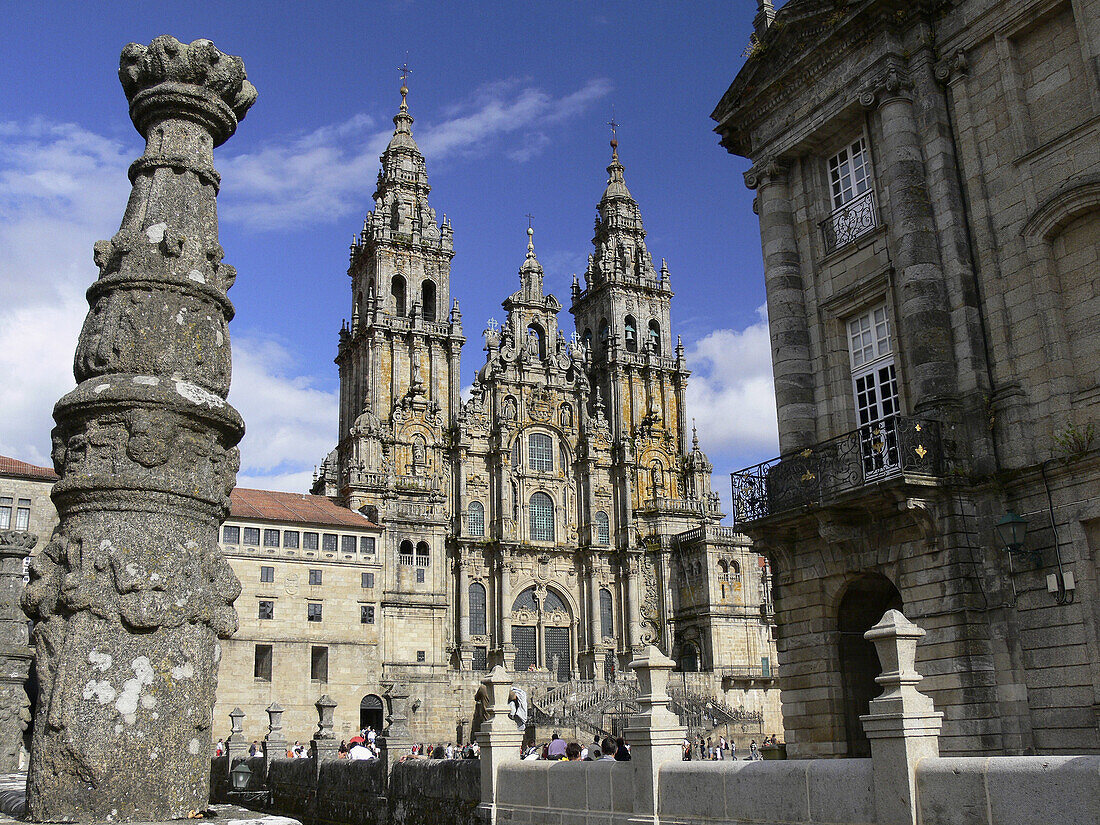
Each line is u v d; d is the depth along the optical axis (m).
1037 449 19.02
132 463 8.32
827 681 22.20
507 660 77.44
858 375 23.81
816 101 24.50
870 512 20.89
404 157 89.56
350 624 66.25
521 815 18.47
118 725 7.75
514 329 88.75
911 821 10.74
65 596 7.92
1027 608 18.55
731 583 81.50
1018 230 19.94
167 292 8.89
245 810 8.30
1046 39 20.05
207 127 9.89
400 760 25.23
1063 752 17.55
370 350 80.81
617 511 86.56
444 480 81.00
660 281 96.50
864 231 23.47
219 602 8.57
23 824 7.33
